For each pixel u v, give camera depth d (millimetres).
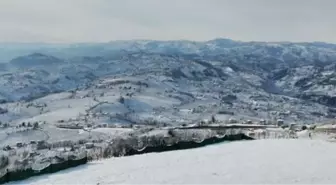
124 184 27984
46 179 30391
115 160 36812
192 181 28219
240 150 39188
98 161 36812
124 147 42344
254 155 36406
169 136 48438
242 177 28812
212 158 35781
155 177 29594
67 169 33750
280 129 57844
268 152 37562
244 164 32844
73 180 29625
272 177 28500
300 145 40781
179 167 32625
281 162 33125
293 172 29703
